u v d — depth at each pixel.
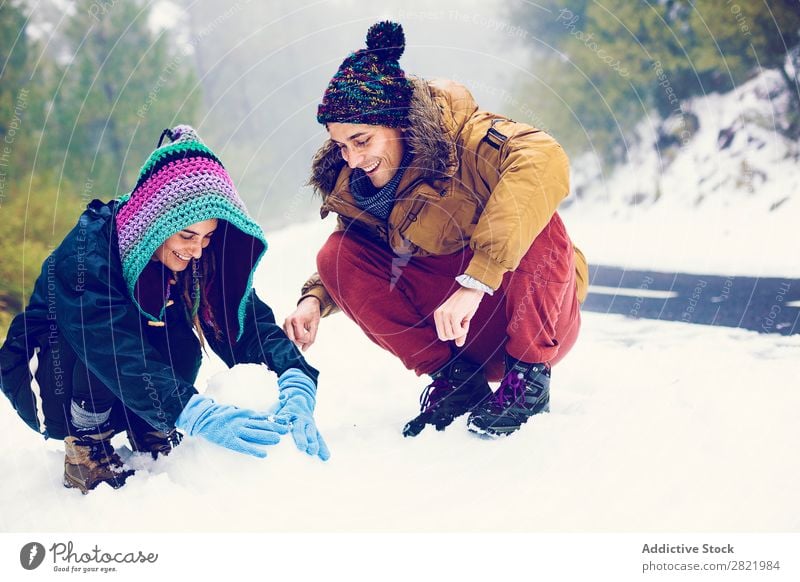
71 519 2.00
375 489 2.06
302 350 2.46
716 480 2.04
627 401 2.43
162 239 1.96
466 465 2.13
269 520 1.96
